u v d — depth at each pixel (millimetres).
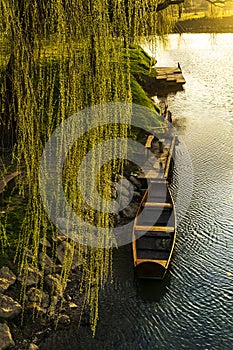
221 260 10977
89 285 6125
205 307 9422
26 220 6324
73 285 9633
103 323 8875
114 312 9188
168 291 9875
